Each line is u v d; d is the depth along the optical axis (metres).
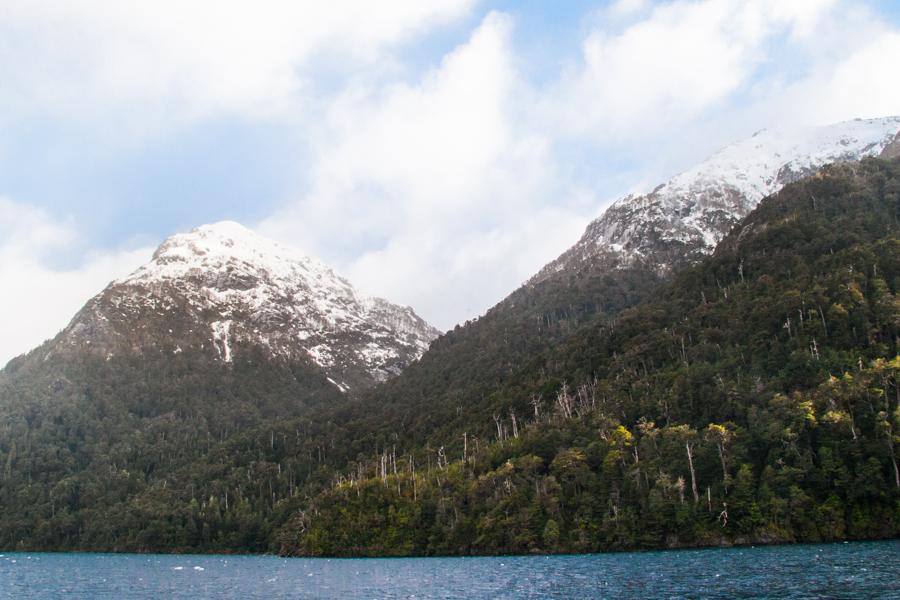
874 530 126.81
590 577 107.06
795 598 79.06
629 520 144.00
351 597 102.31
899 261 171.88
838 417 133.12
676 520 138.88
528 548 151.38
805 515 130.88
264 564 170.75
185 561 192.12
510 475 166.38
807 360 154.88
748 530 134.12
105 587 125.50
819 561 104.88
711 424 146.50
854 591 81.25
